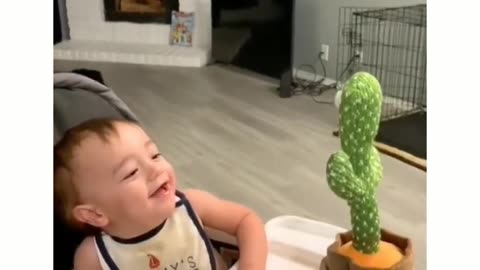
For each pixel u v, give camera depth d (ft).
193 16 17.43
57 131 3.55
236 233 3.67
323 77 14.46
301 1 14.55
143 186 3.24
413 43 12.23
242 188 8.87
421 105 12.22
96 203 3.22
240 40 14.94
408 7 12.12
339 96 3.05
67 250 3.57
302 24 14.67
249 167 9.64
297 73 15.02
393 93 12.84
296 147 10.46
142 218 3.27
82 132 3.27
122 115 3.85
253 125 11.60
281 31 13.37
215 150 10.37
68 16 18.22
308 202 8.40
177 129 11.43
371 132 2.88
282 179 9.16
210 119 12.00
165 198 3.32
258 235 3.62
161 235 3.41
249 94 13.66
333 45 13.97
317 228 3.94
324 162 9.78
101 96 3.80
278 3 13.29
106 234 3.39
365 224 2.98
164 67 16.39
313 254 3.73
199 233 3.55
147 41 17.99
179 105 12.92
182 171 9.48
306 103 12.93
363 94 2.83
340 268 3.07
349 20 13.46
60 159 3.25
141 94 13.80
